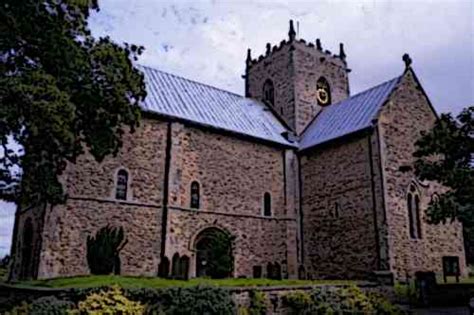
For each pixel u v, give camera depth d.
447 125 19.20
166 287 13.43
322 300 15.93
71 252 19.22
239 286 14.84
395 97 25.73
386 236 22.31
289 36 33.47
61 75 14.84
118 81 16.20
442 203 19.39
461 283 21.80
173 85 27.47
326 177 26.55
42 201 17.08
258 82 36.09
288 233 26.62
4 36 13.13
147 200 21.80
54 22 14.30
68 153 15.57
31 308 12.23
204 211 23.42
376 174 23.50
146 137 22.56
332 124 28.55
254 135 26.77
